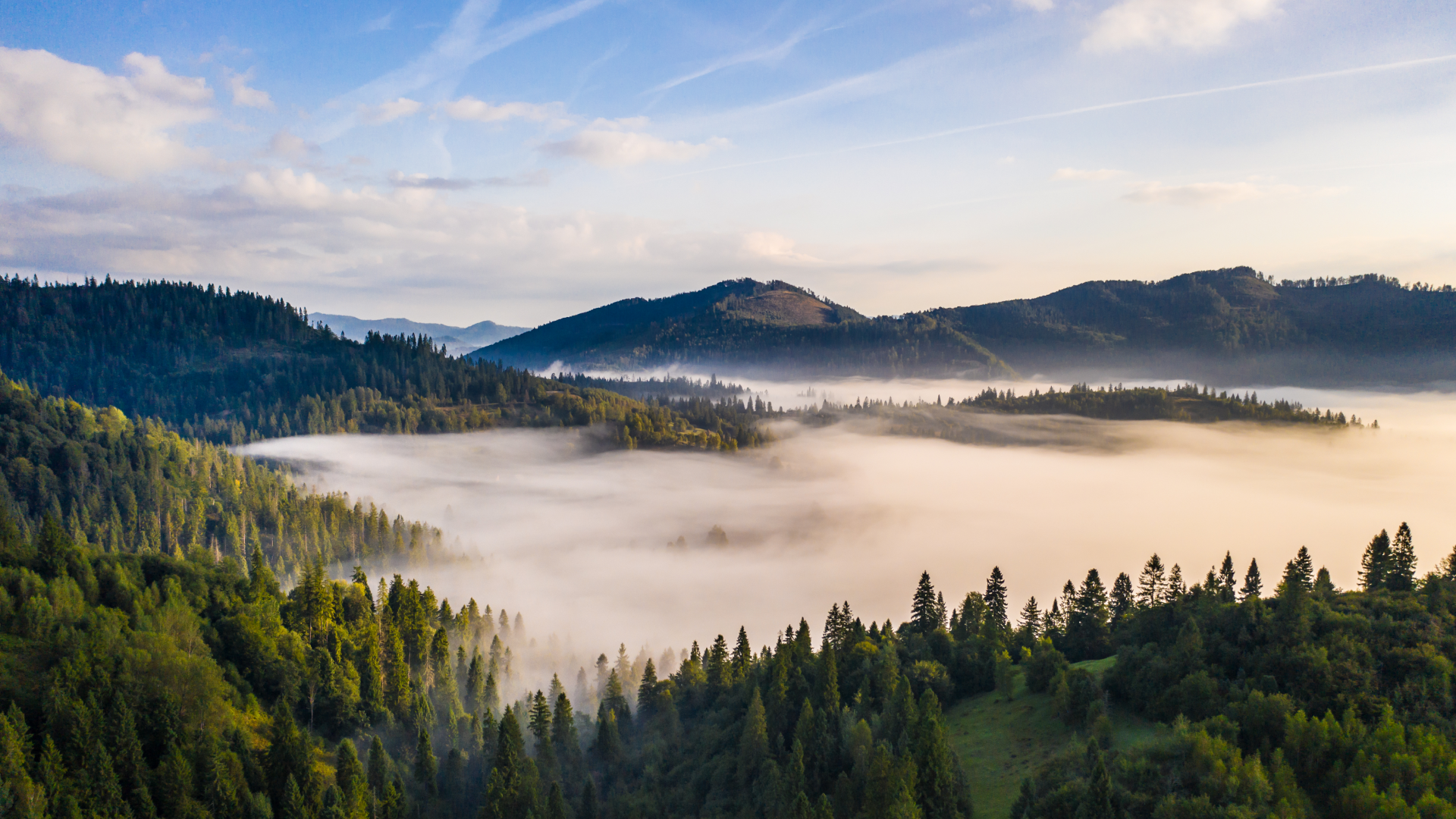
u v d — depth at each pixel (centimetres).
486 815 10056
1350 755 7644
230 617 11800
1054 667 11475
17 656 9062
